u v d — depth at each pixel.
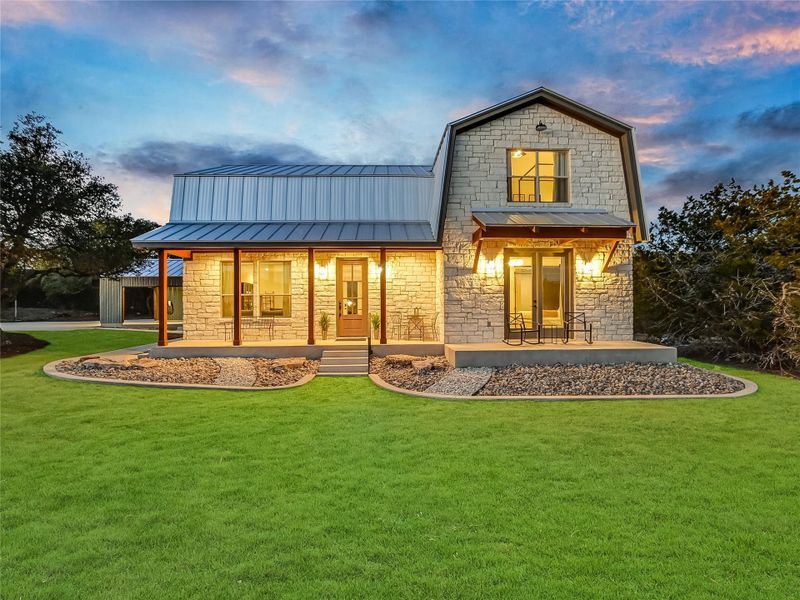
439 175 13.91
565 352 11.48
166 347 13.05
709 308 15.02
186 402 8.65
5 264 19.23
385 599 2.93
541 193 13.55
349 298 15.16
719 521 3.98
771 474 5.05
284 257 14.97
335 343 13.59
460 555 3.45
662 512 4.15
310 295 13.47
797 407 8.07
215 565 3.33
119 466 5.38
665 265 16.50
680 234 17.03
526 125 13.34
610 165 13.43
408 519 4.03
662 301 16.06
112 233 21.64
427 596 2.96
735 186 16.20
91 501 4.44
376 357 13.16
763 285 13.43
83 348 17.30
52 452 5.89
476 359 11.36
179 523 3.98
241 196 15.64
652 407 8.09
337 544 3.62
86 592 3.03
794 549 3.53
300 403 8.62
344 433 6.69
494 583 3.10
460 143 13.27
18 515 4.14
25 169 18.31
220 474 5.12
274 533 3.79
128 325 27.48
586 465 5.35
